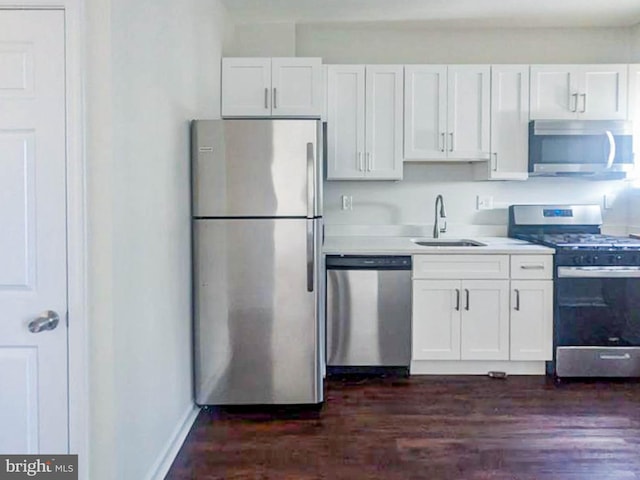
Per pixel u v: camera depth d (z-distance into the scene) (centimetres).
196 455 235
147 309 206
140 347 197
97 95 167
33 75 166
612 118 363
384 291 335
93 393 172
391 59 398
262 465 226
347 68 365
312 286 279
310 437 253
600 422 269
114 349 172
